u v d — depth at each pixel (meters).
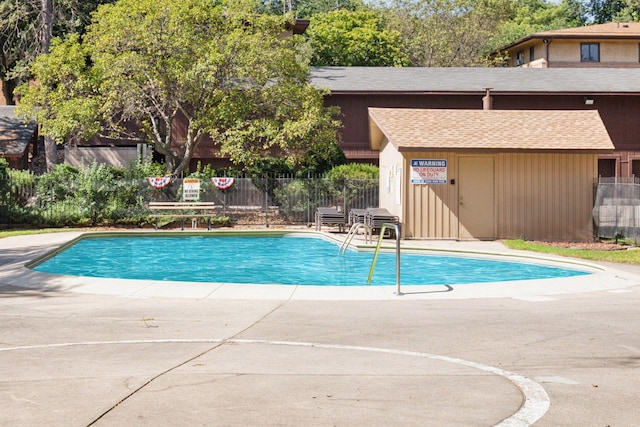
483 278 18.12
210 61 30.80
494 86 42.72
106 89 32.84
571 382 7.34
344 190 32.31
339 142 42.41
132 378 7.40
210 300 13.06
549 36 61.25
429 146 25.39
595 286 14.91
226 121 33.09
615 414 6.24
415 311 11.96
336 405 6.46
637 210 27.34
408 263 21.17
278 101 33.41
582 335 9.91
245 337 9.75
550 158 26.36
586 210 26.48
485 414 6.21
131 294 13.69
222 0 34.72
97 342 9.38
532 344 9.30
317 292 13.99
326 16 66.75
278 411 6.26
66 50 32.66
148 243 26.58
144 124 35.00
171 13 31.42
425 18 72.25
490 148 25.53
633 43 62.34
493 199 26.19
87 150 40.62
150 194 32.38
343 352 8.77
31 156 48.16
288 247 25.62
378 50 62.28
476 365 8.09
